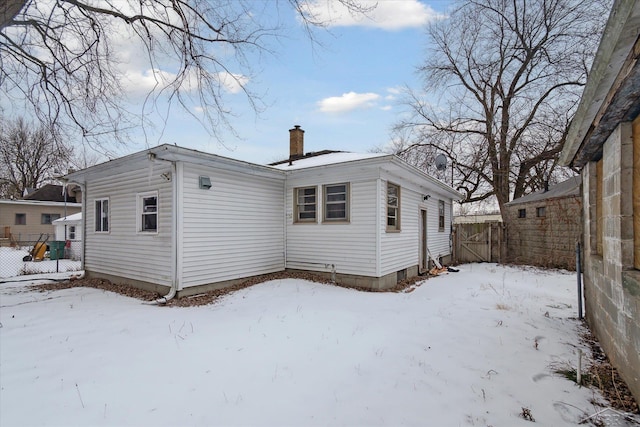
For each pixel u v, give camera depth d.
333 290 7.67
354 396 2.95
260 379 3.26
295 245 9.35
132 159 6.98
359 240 8.18
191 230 7.01
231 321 5.25
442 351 3.99
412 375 3.36
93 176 8.95
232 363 3.64
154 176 7.39
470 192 20.55
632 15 1.81
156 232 7.34
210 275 7.40
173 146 6.16
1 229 22.44
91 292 7.73
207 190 7.38
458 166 19.81
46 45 6.08
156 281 7.29
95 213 9.23
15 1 4.61
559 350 4.05
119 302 6.67
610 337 3.62
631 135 3.07
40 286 8.54
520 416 2.66
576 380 3.25
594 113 3.08
